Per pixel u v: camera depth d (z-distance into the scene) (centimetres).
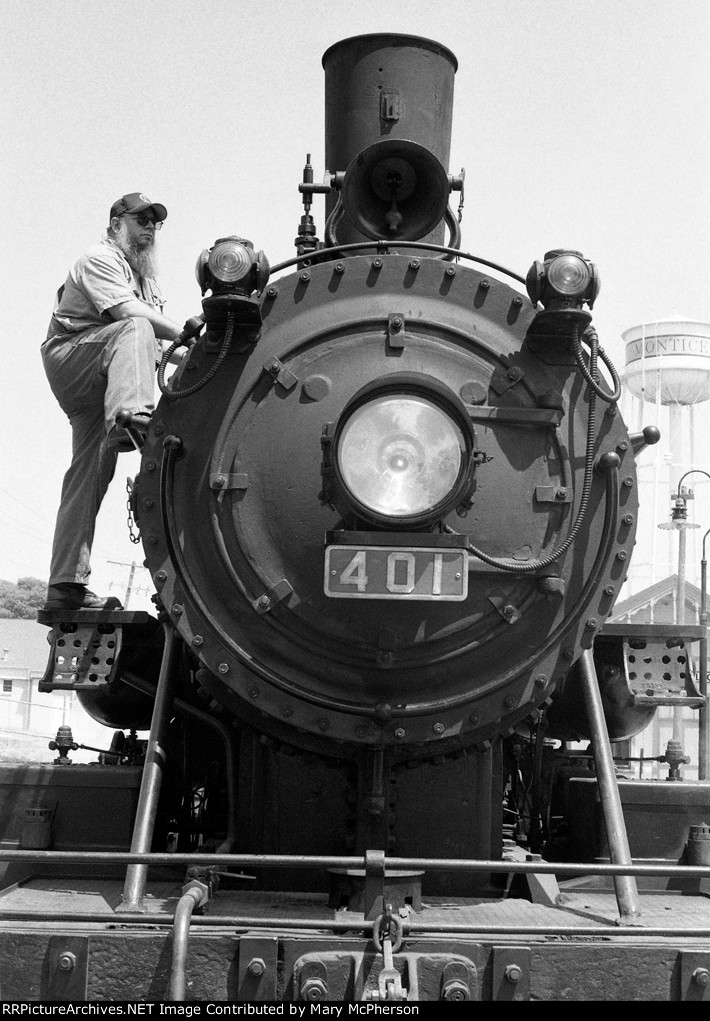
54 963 403
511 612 498
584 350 516
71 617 581
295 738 511
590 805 574
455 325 519
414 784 530
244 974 400
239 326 514
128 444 614
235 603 505
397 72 635
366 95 636
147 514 518
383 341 514
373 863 406
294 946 404
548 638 509
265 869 527
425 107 639
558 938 420
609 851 499
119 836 555
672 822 560
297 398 508
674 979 407
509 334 524
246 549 500
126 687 614
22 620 4603
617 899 471
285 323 520
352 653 494
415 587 466
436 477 467
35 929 413
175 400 517
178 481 516
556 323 508
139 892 460
